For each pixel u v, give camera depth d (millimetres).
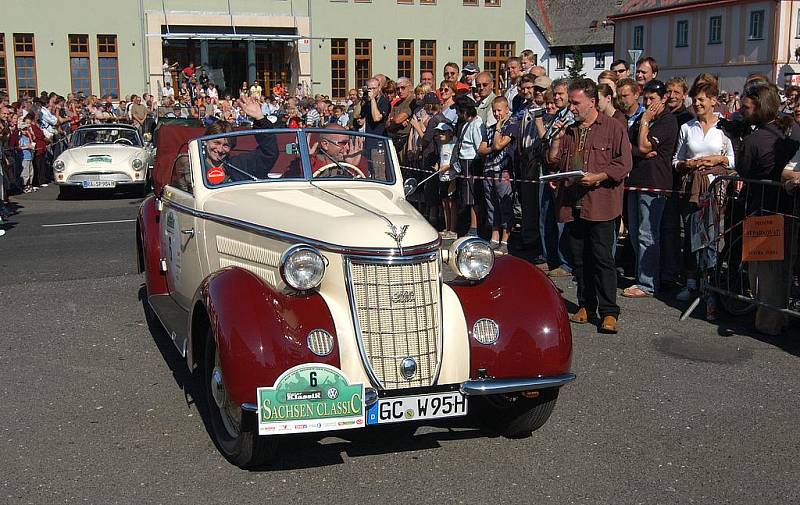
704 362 5910
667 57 53531
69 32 32688
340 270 4238
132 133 17531
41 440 4629
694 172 7434
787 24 45625
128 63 33375
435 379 4266
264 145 5543
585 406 5117
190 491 4031
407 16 36500
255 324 4039
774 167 6402
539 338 4367
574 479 4152
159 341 6496
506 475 4207
